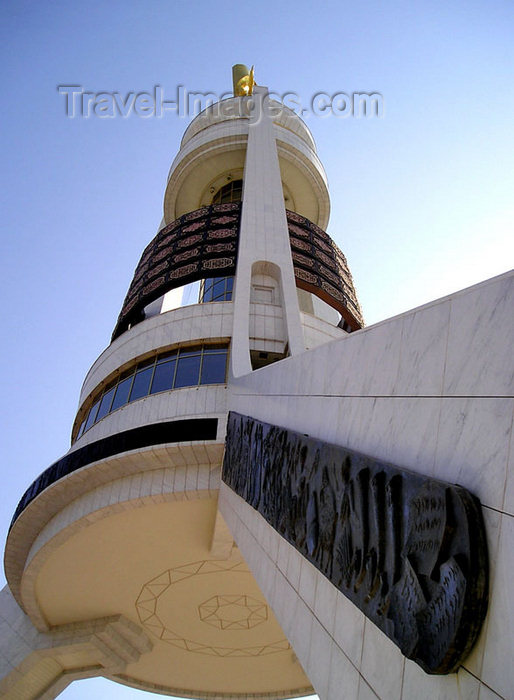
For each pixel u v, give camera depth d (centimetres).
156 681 3178
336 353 1025
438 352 666
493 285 575
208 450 2077
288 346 2503
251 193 3228
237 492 1630
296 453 1099
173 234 3522
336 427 959
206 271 3006
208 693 3278
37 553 2284
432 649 548
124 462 2141
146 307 3098
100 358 2995
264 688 3256
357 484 774
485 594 509
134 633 2720
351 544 773
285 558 1139
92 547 2288
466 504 536
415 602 586
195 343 2589
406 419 717
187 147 4288
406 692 622
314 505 945
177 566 2419
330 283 3253
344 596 830
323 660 870
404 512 643
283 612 1099
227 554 2297
